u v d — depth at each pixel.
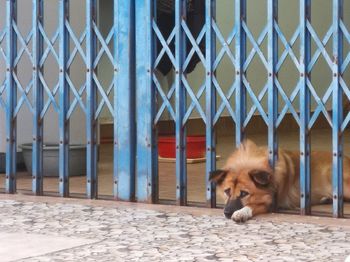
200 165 9.54
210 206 6.30
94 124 6.79
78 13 9.15
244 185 5.84
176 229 5.45
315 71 15.84
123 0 6.59
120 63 6.63
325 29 16.48
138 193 6.63
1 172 8.85
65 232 5.39
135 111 6.62
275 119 6.02
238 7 6.09
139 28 6.55
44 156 8.44
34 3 6.98
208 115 6.25
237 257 4.55
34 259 4.61
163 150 10.02
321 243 4.92
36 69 7.02
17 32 7.11
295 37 5.91
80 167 8.65
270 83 6.00
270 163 6.04
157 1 7.06
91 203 6.62
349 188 6.47
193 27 7.47
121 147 6.68
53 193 7.13
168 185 7.78
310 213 5.98
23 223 5.75
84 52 7.55
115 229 5.48
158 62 6.49
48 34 8.88
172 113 6.44
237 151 6.14
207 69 6.23
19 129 8.91
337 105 5.77
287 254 4.61
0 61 8.53
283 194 6.10
